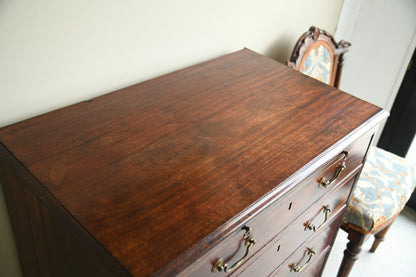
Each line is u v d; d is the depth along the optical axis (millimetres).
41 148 838
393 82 1950
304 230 1066
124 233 688
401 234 1925
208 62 1218
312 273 1349
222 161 858
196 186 792
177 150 872
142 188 775
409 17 1767
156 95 1036
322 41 1520
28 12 837
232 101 1048
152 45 1114
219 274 789
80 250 734
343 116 1042
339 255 1802
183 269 658
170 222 714
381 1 1833
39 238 892
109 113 954
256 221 805
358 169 1182
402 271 1750
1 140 848
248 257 865
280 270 1071
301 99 1090
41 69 916
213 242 700
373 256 1799
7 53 848
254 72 1192
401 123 2035
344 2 1801
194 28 1197
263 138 934
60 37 913
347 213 1413
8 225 1047
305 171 863
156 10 1067
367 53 1988
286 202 876
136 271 630
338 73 1706
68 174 789
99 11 952
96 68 1020
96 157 832
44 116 922
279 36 1539
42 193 751
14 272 1133
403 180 1526
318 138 953
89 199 744
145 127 925
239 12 1305
